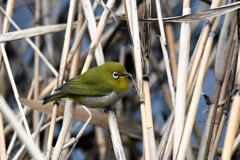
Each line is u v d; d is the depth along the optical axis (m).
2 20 12.87
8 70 9.40
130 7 8.70
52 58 13.46
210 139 8.37
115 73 9.88
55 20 14.16
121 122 11.05
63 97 9.34
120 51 13.51
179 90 7.98
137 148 13.86
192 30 14.27
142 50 8.66
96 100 9.70
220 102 8.75
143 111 7.91
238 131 8.71
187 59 8.20
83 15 10.95
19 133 6.30
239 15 8.46
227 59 8.78
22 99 9.56
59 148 8.03
